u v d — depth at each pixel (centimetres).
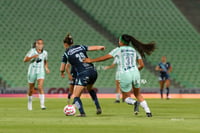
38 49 5669
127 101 4122
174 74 12912
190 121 3550
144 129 2914
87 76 4159
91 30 13688
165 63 9600
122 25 14125
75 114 4638
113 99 9275
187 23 14612
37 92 10850
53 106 6359
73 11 14350
